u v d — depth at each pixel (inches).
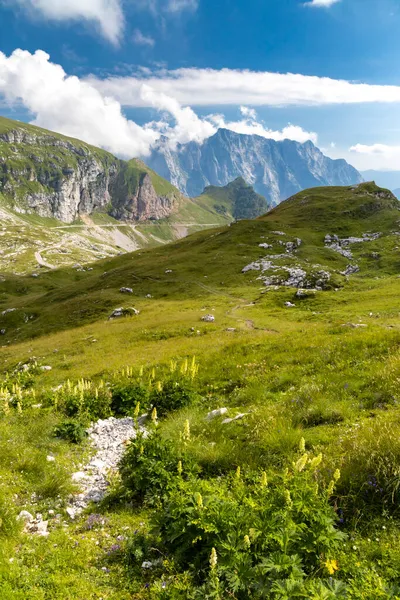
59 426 567.8
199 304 2578.7
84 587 244.8
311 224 4559.5
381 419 373.4
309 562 223.5
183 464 358.3
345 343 687.1
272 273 3159.5
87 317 2837.1
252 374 695.1
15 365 1701.5
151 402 674.8
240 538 229.8
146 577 251.6
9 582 244.4
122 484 382.0
